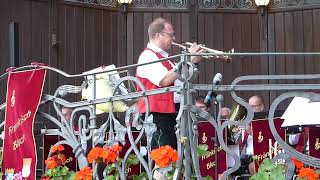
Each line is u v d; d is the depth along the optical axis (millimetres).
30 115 13125
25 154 13102
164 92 11133
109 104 12094
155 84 12109
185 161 10734
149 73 12188
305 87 10570
